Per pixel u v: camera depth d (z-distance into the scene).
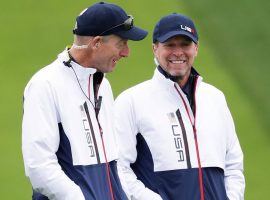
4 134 52.22
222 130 24.22
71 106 21.00
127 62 61.19
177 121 23.81
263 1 68.19
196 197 23.39
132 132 23.80
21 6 70.94
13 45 64.50
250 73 58.28
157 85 24.12
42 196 20.70
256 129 51.78
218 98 24.58
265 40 62.28
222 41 62.75
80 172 20.80
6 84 58.81
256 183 45.94
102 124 21.83
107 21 21.05
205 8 67.81
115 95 55.16
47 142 20.36
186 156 23.55
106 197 21.19
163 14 67.88
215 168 23.78
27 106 20.61
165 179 23.52
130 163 23.86
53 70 21.14
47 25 67.44
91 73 21.31
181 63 23.62
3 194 44.50
